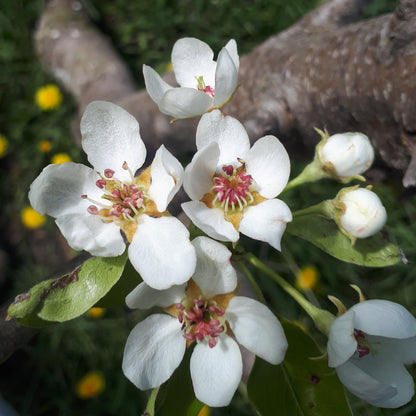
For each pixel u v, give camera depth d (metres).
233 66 0.11
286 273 0.24
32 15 0.30
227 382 0.10
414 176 0.12
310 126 0.16
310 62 0.16
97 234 0.10
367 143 0.11
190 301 0.10
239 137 0.11
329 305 0.23
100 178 0.11
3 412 0.20
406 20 0.12
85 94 0.27
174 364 0.10
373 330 0.10
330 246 0.11
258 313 0.10
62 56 0.28
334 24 0.20
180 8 0.30
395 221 0.24
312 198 0.25
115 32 0.31
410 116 0.13
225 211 0.11
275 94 0.17
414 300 0.23
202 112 0.11
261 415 0.10
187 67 0.13
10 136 0.28
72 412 0.23
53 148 0.28
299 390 0.11
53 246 0.26
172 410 0.11
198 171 0.10
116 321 0.24
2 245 0.26
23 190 0.27
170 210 0.15
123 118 0.11
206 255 0.10
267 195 0.11
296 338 0.11
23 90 0.29
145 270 0.10
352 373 0.10
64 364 0.24
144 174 0.11
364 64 0.14
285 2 0.29
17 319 0.10
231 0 0.30
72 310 0.10
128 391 0.24
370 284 0.24
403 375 0.11
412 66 0.13
